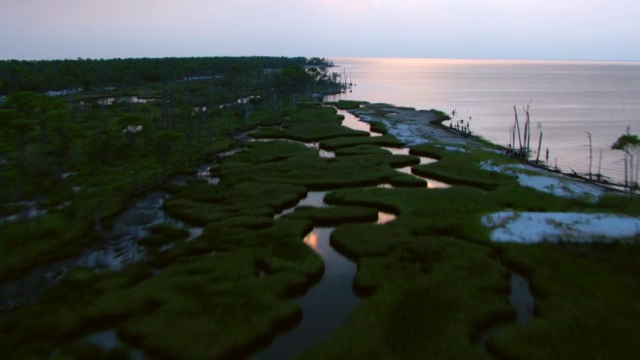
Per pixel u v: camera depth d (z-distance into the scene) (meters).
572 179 59.06
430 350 22.12
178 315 25.59
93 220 42.12
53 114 62.03
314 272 31.38
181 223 42.06
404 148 76.12
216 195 49.00
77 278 30.91
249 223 40.22
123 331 24.55
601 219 38.50
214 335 23.75
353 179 54.50
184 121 90.50
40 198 47.72
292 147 73.06
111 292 28.69
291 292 29.25
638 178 62.38
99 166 60.31
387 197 47.56
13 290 30.30
